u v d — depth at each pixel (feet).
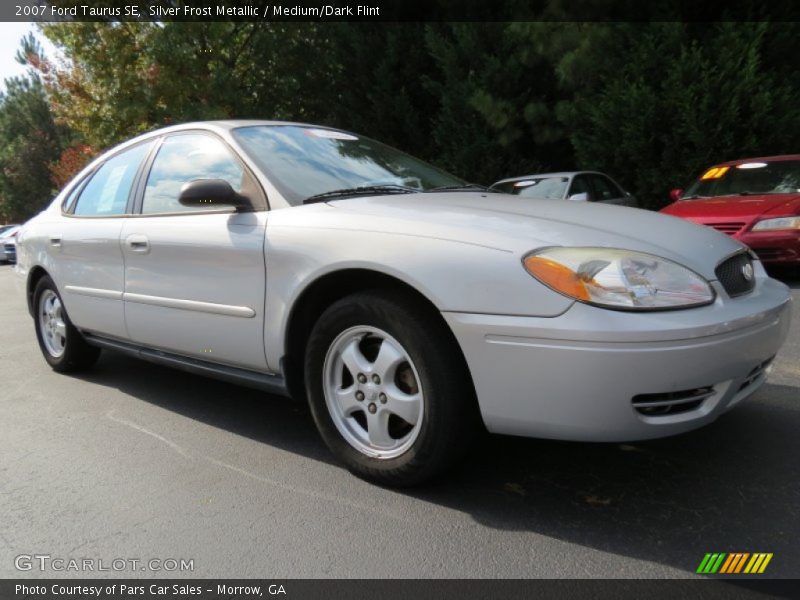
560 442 9.89
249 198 10.13
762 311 7.93
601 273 7.22
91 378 14.89
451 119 44.29
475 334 7.48
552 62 39.52
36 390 14.11
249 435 10.96
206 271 10.32
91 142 61.26
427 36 44.57
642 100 35.60
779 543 7.11
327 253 8.72
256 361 9.88
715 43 35.14
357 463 8.90
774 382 12.29
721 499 8.05
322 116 62.03
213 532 7.87
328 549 7.40
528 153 46.52
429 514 8.05
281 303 9.25
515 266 7.43
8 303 31.60
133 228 11.84
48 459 10.26
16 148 151.23
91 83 55.62
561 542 7.32
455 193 10.72
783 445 9.46
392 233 8.32
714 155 35.06
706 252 8.29
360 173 11.16
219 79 52.54
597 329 6.95
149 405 12.74
